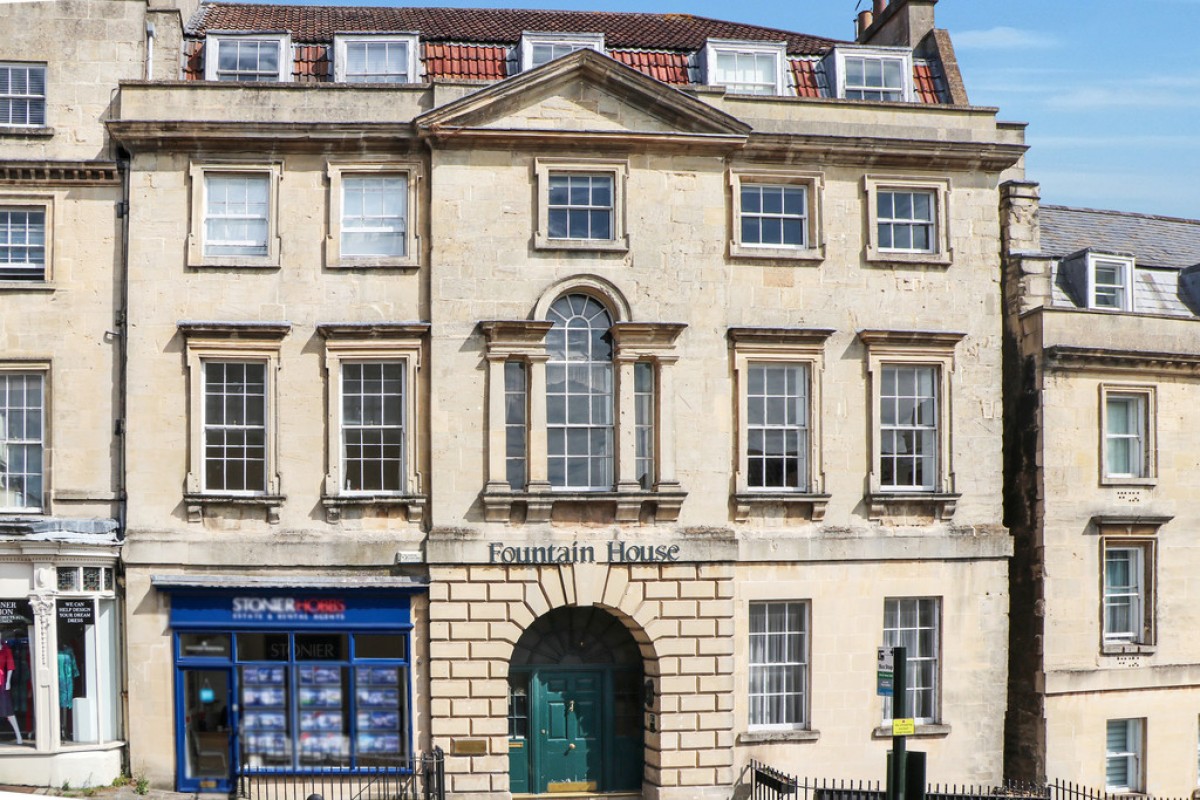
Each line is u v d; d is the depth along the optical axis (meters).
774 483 25.31
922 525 25.72
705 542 24.39
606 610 25.14
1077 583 26.41
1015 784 25.89
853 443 25.53
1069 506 26.42
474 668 23.77
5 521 23.45
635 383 24.61
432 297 23.98
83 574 23.08
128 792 22.89
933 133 26.09
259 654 23.80
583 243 24.39
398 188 24.58
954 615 25.72
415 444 23.98
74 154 24.16
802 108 25.66
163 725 23.50
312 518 23.91
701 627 24.41
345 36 25.72
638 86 24.41
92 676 23.19
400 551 23.81
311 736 23.75
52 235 24.09
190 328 23.58
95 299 24.11
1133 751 26.94
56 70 24.28
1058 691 26.02
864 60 27.50
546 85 24.28
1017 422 27.08
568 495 23.95
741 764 24.67
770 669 25.25
